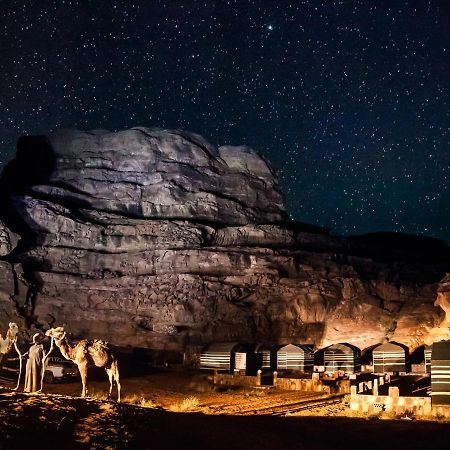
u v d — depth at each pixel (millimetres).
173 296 40812
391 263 45469
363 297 41594
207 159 50812
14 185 48625
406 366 32594
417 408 20672
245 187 51312
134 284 41594
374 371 32781
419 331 39344
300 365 34719
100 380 29984
